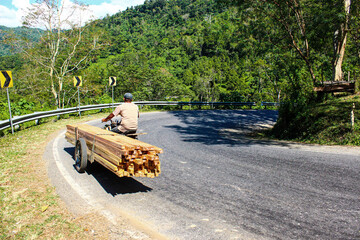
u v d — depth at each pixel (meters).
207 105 31.38
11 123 10.29
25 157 7.03
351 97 12.43
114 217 3.89
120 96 57.50
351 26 13.37
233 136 12.70
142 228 3.57
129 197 4.64
